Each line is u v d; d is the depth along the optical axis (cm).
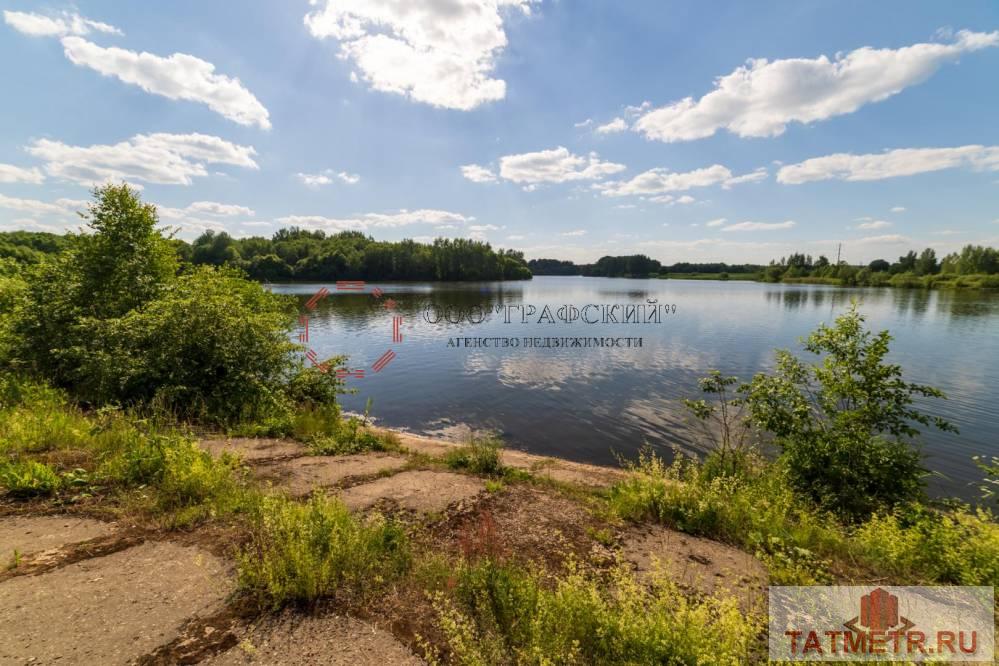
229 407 885
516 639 270
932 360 2177
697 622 257
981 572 368
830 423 703
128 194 1199
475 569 337
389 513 486
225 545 372
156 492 460
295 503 439
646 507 526
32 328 945
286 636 272
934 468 996
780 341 2783
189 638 263
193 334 922
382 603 312
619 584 312
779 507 529
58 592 299
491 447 770
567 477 784
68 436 579
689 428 1288
